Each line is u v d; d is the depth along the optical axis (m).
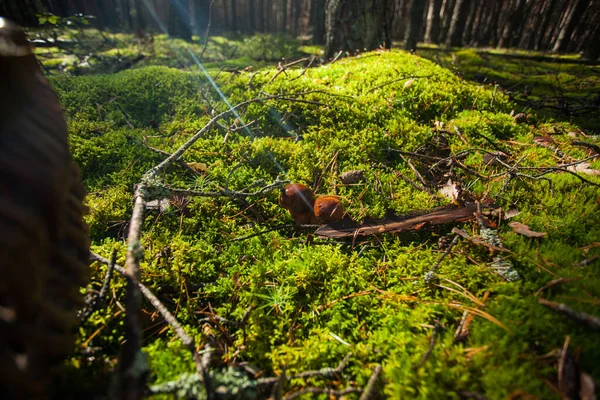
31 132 0.18
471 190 0.50
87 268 0.24
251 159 0.56
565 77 1.04
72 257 0.21
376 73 0.77
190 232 0.46
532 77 1.05
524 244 0.39
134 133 0.62
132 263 0.30
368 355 0.32
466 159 0.56
